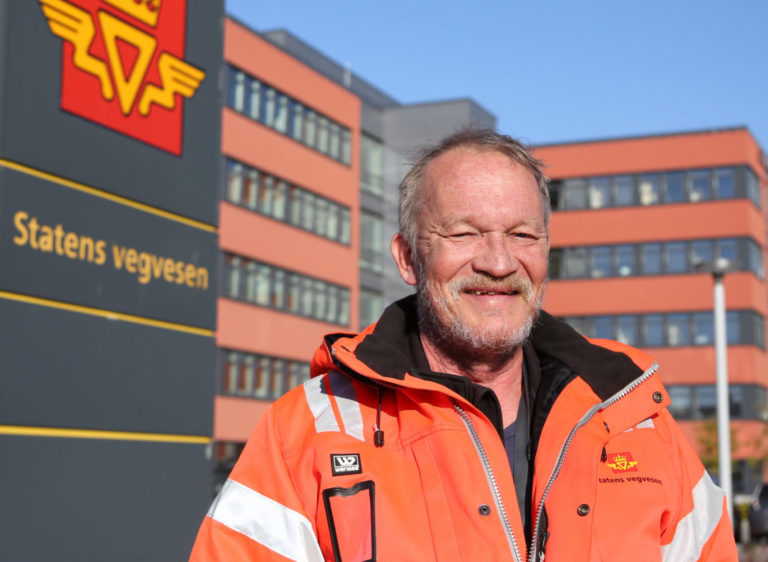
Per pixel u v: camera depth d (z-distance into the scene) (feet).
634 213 143.64
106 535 18.79
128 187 20.13
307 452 8.16
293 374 111.65
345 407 8.38
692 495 8.71
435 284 8.36
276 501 8.09
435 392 8.05
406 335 8.96
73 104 18.90
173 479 20.58
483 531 7.56
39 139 18.06
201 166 22.24
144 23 20.81
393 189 136.46
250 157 106.52
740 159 140.26
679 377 139.54
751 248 141.08
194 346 21.57
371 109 135.13
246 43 106.63
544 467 7.97
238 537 8.07
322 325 116.78
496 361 8.43
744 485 134.92
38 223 17.97
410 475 7.91
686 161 142.31
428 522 7.72
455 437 7.86
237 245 104.06
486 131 8.55
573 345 8.63
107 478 18.98
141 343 20.16
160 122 21.12
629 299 142.61
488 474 7.75
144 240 20.47
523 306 8.36
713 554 8.68
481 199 8.21
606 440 8.20
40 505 17.54
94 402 18.88
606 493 8.07
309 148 116.78
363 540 7.67
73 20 18.92
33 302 17.76
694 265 53.88
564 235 146.00
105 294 19.38
